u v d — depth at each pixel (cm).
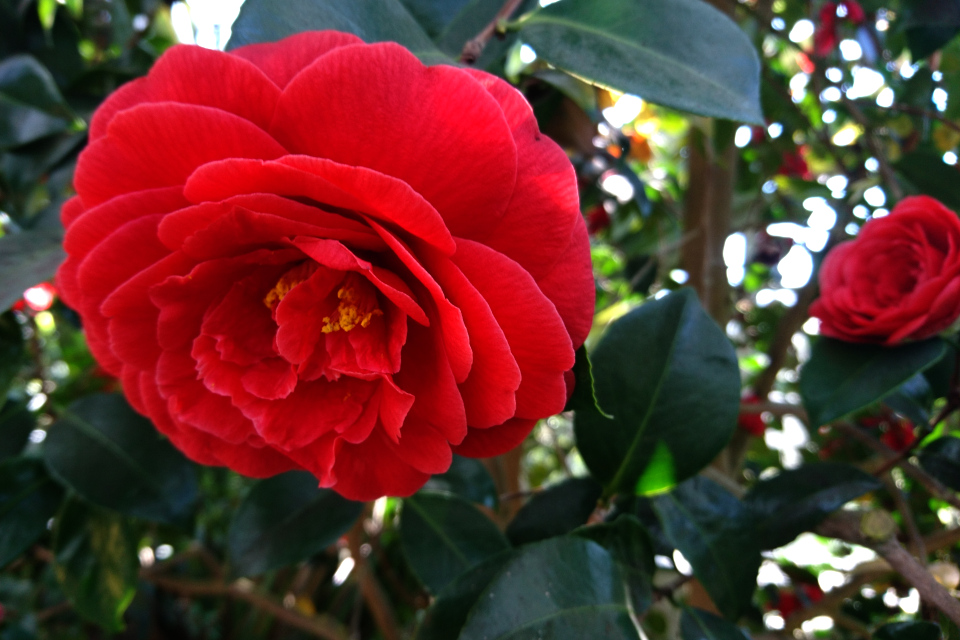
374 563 52
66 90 32
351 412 18
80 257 17
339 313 18
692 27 20
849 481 25
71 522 30
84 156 15
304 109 14
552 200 15
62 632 49
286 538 27
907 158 33
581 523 24
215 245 16
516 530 25
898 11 31
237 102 15
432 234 14
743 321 55
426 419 17
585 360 17
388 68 14
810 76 43
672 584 23
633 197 41
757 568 22
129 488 28
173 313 17
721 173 38
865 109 38
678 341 22
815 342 25
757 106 19
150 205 16
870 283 24
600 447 23
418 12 23
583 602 18
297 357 17
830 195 42
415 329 18
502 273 14
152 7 44
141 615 58
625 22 20
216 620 63
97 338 19
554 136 31
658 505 23
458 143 14
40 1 36
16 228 32
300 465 19
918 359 23
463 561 27
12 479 30
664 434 22
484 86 15
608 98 36
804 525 24
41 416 34
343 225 15
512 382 14
